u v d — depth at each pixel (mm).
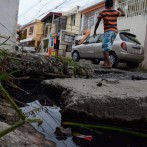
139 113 1634
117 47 6605
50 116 1574
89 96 1688
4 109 1340
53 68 3342
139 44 7004
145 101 1661
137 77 4523
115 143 1198
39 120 286
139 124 1621
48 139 1121
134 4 9688
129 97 1665
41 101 2033
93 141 1195
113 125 1652
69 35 18609
